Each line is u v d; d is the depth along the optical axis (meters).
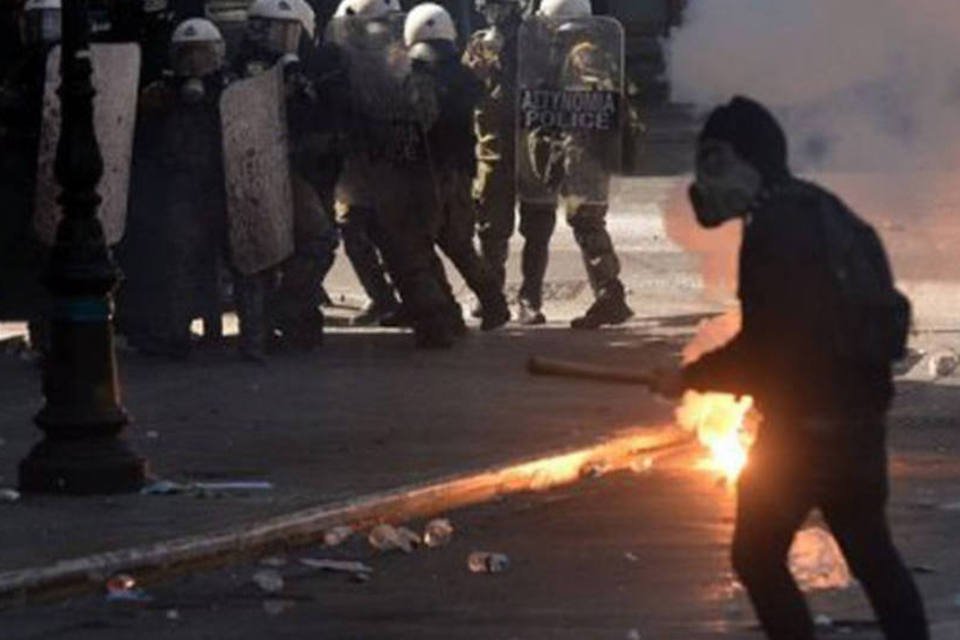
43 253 31.83
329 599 18.27
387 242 34.38
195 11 39.28
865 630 16.64
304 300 33.72
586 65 37.12
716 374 13.55
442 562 19.88
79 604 18.03
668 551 20.19
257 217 32.22
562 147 37.19
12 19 33.53
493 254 37.78
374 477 22.97
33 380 31.11
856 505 13.56
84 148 21.97
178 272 32.75
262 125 32.31
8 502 21.58
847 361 13.35
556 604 17.94
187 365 32.34
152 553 18.88
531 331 36.97
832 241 13.34
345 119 33.12
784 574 13.72
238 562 19.69
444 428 26.59
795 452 13.45
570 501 23.09
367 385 30.41
